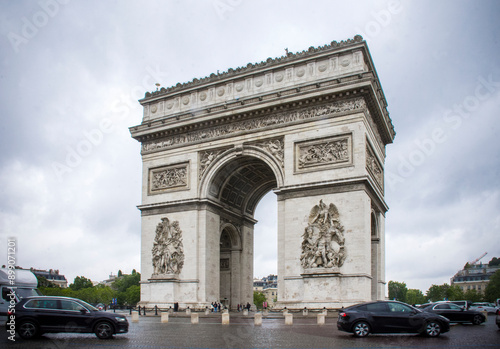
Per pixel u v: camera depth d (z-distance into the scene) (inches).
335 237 3078.2
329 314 2866.6
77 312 1753.2
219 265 3863.2
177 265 3622.0
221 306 3661.4
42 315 1728.6
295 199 3260.3
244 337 1765.5
